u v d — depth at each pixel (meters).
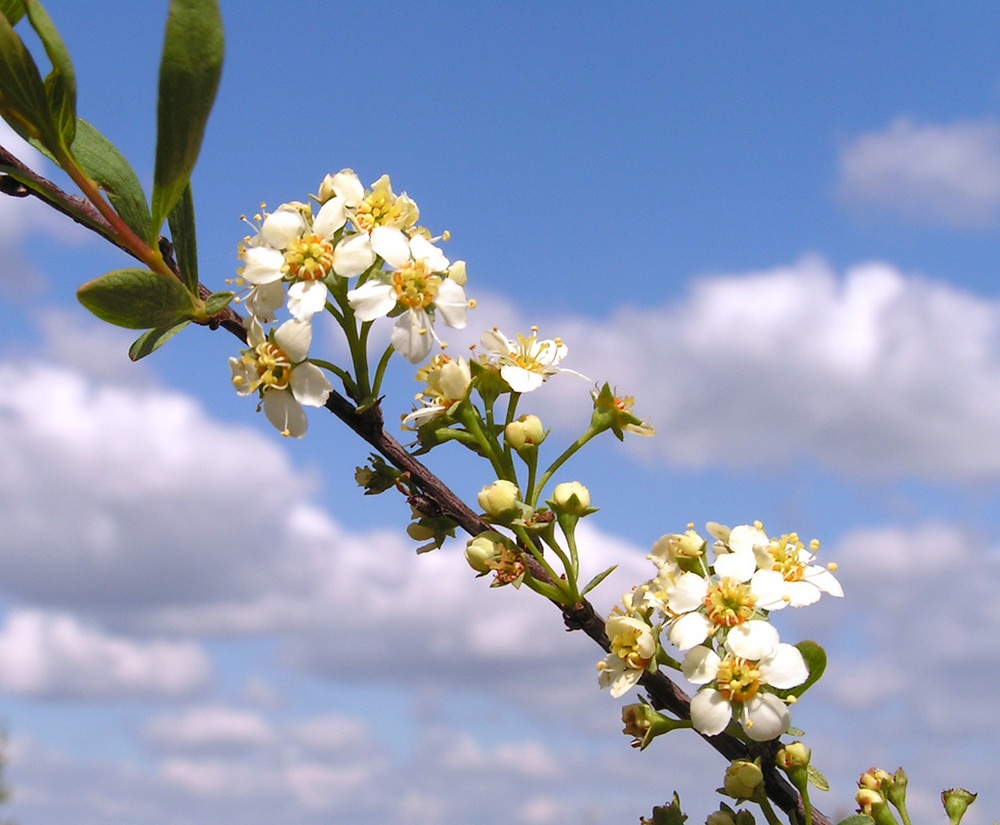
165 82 0.09
